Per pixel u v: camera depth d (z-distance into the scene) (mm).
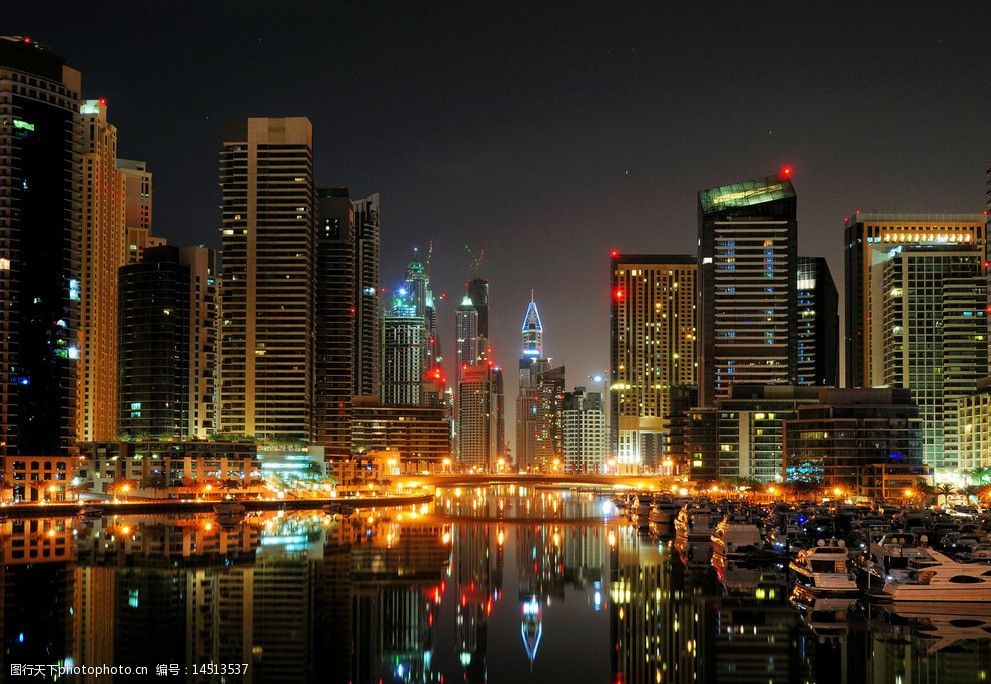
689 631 137750
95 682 110312
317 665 119562
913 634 134125
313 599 157625
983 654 124000
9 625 134875
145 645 126000
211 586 167000
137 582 170125
